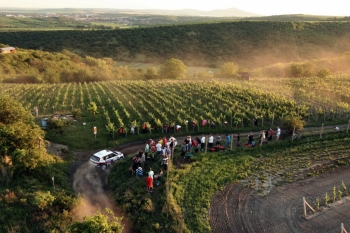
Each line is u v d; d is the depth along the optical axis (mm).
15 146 26797
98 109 47938
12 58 100562
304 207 20688
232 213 21156
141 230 19828
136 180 25781
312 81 66562
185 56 121312
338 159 28656
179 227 19500
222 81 69062
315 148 31125
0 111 29203
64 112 47219
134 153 32594
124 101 52094
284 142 32844
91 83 72500
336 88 58531
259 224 19984
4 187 24172
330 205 21906
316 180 25344
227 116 42438
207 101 50188
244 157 29531
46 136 36844
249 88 57438
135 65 116875
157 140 36281
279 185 24672
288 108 44062
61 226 20000
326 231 19312
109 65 108188
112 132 36781
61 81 83938
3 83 76312
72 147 34719
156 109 45031
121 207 22500
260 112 42531
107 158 30000
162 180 25344
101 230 16578
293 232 19234
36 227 19938
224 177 25922
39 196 21250
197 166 28062
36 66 101188
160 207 21953
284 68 90625
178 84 63500
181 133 37688
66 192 24328
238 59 116625
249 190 24047
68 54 117750
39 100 51938
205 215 20891
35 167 26625
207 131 38156
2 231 19531
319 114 43156
